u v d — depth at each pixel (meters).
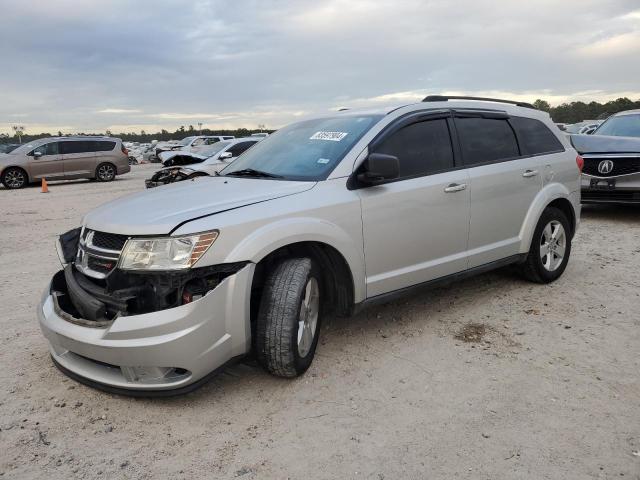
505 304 4.88
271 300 3.32
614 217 9.16
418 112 4.39
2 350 4.04
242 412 3.16
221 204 3.34
